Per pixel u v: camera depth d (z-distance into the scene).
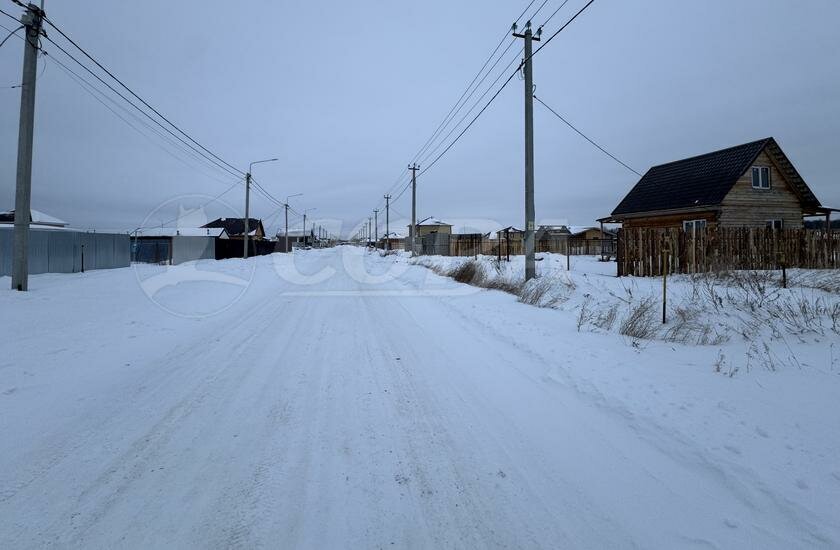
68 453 3.37
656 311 8.27
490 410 4.26
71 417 4.04
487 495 2.87
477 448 3.50
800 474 2.87
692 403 4.02
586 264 23.75
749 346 5.79
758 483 2.83
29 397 4.49
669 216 23.72
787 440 3.26
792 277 11.86
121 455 3.35
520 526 2.56
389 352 6.52
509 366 5.74
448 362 5.96
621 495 2.84
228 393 4.74
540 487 2.95
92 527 2.50
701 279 12.41
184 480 3.01
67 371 5.39
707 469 3.06
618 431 3.74
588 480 3.02
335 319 9.35
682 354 5.68
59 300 10.77
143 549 2.33
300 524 2.56
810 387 4.16
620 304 9.22
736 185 21.41
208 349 6.68
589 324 7.93
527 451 3.44
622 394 4.39
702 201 21.56
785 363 4.92
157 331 7.91
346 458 3.34
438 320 9.20
